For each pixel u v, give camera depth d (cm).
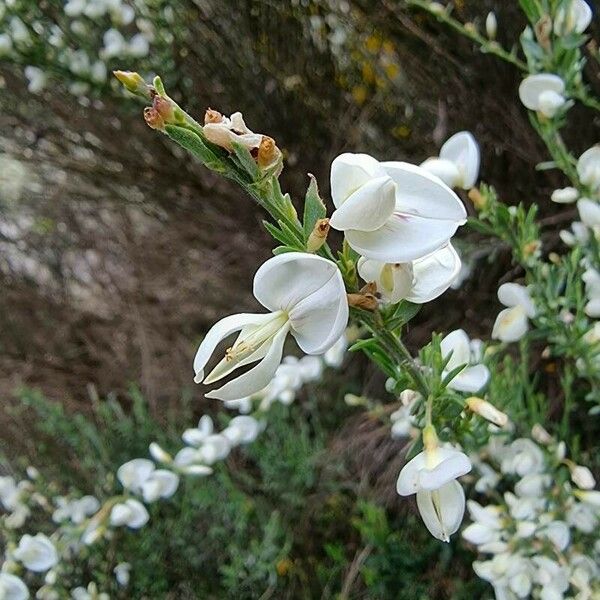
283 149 19
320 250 6
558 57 10
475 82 16
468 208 16
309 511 16
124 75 5
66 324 23
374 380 18
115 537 15
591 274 11
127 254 23
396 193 6
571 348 11
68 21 17
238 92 19
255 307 21
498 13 15
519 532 10
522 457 11
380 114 18
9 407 19
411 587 14
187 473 14
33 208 22
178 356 21
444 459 6
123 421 17
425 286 6
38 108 20
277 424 16
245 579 15
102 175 21
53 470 17
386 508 16
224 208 21
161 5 17
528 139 16
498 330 10
